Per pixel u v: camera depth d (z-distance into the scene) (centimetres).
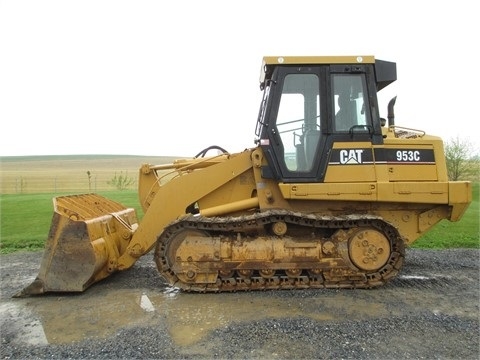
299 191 593
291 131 610
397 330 454
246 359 392
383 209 618
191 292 598
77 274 592
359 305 531
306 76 612
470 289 606
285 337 438
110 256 634
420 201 591
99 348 423
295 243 591
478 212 1342
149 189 705
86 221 601
